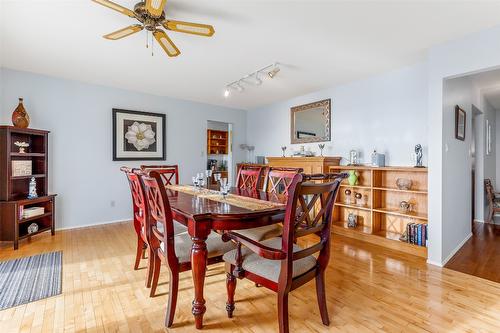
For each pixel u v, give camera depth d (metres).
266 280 1.55
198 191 2.65
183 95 4.96
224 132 7.73
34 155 3.50
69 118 4.04
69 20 2.32
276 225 2.32
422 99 3.28
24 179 3.69
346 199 4.10
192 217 1.55
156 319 1.79
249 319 1.79
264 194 2.46
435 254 2.72
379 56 3.09
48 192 3.84
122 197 4.58
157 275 2.07
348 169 3.85
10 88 3.57
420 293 2.13
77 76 3.88
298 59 3.19
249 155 6.27
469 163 3.63
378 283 2.30
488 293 2.13
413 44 2.75
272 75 3.37
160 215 1.81
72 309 1.89
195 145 5.46
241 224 1.63
